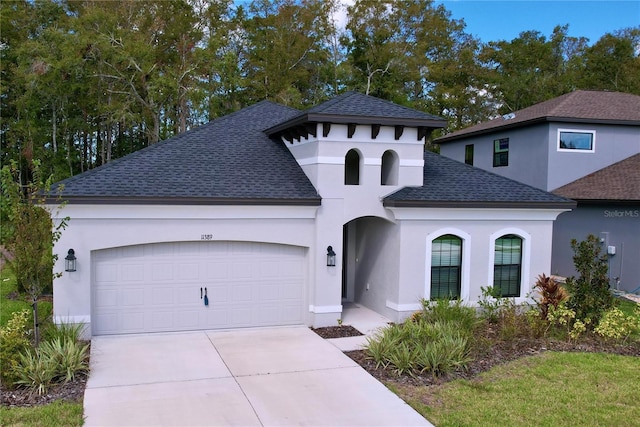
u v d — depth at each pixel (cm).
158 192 1374
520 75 5222
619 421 909
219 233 1448
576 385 1072
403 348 1154
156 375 1099
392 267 1589
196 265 1458
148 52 3866
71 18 3925
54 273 1295
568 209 1664
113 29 3916
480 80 5250
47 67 3562
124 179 1413
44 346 1088
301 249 1547
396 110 1563
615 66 5038
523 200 1619
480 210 1599
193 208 1409
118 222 1363
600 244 2164
